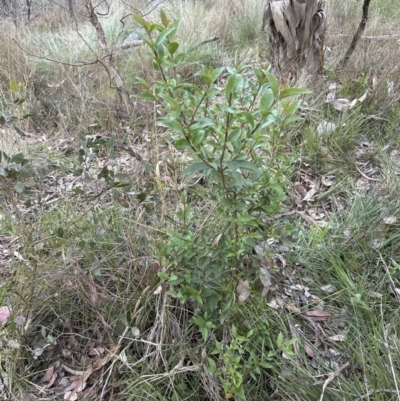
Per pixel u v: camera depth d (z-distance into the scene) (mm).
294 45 3496
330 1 5188
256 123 1368
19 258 1963
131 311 1881
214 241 1637
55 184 2961
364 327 1831
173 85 1281
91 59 4500
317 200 2660
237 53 4664
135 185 2285
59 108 3867
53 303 1915
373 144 3084
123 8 5711
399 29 4379
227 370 1510
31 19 6637
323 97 3398
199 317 1604
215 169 1252
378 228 2305
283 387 1629
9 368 1729
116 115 3654
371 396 1559
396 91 3436
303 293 2053
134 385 1647
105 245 2088
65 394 1708
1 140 3199
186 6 5398
